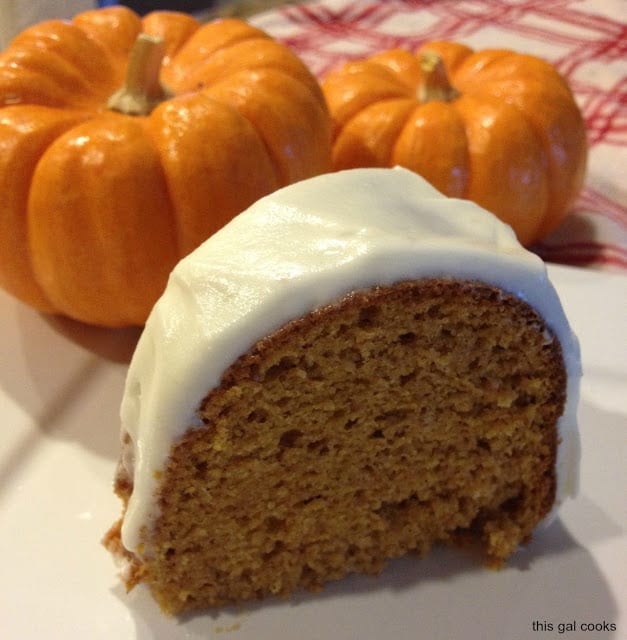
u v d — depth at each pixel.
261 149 0.18
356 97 0.23
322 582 0.15
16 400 0.18
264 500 0.14
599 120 0.29
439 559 0.15
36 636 0.13
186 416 0.12
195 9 0.44
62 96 0.19
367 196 0.14
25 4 0.30
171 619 0.14
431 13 0.38
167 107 0.18
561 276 0.21
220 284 0.13
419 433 0.14
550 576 0.15
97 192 0.17
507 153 0.22
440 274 0.13
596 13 0.37
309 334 0.12
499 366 0.14
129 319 0.19
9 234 0.18
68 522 0.15
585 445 0.17
